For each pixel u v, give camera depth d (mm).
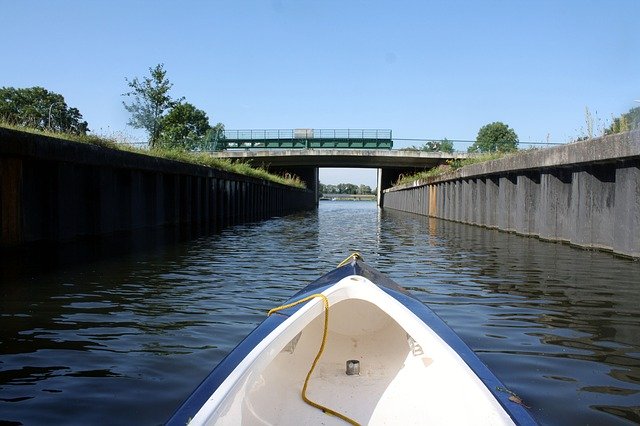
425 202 35562
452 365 3359
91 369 4586
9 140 9719
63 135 13898
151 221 17625
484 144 36344
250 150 41312
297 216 35531
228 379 2863
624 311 6578
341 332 5121
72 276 8641
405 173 55156
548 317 6312
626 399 3975
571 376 4426
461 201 25250
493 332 5695
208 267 10039
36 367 4625
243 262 10812
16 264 9516
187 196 20391
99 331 5664
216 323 6016
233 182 27391
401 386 4055
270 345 3352
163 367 4645
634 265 9945
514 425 2580
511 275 9195
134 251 11961
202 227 20812
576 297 7371
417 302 4820
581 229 12594
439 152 39562
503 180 18547
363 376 4246
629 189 10398
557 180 14266
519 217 16703
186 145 29297
